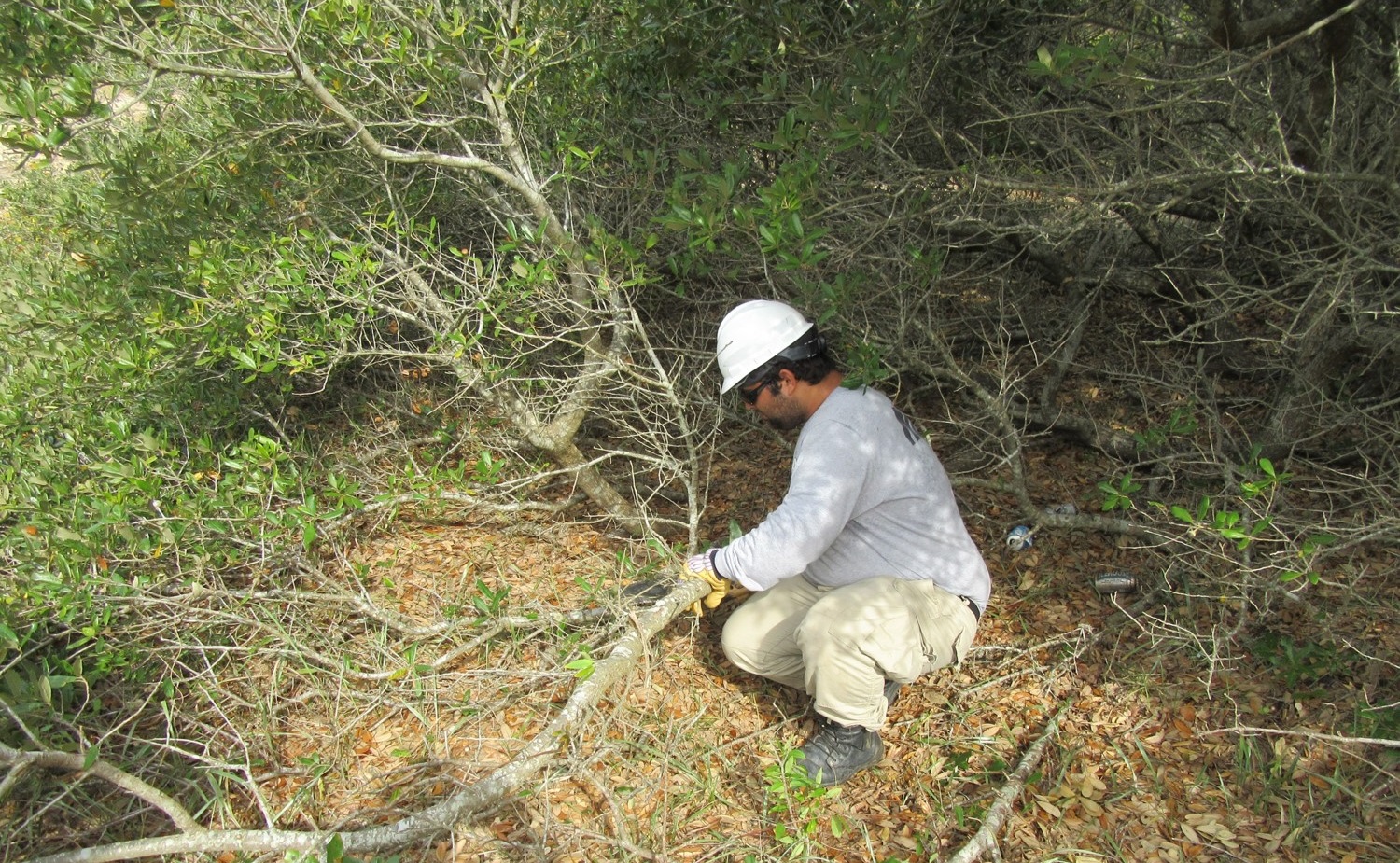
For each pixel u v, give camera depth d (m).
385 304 3.21
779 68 3.28
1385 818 2.24
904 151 3.68
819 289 3.01
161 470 3.10
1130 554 3.32
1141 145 3.58
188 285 3.12
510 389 3.28
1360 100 3.18
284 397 4.11
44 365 3.45
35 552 2.79
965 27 3.46
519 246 3.15
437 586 3.39
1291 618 2.90
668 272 4.33
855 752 2.49
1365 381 3.63
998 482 3.43
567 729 2.25
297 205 3.53
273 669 2.91
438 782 2.52
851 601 2.41
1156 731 2.60
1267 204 3.66
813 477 2.33
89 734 2.71
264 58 3.05
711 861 2.29
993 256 4.70
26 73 2.37
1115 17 3.40
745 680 2.92
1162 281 4.41
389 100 3.35
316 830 2.35
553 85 3.64
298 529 3.17
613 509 3.55
